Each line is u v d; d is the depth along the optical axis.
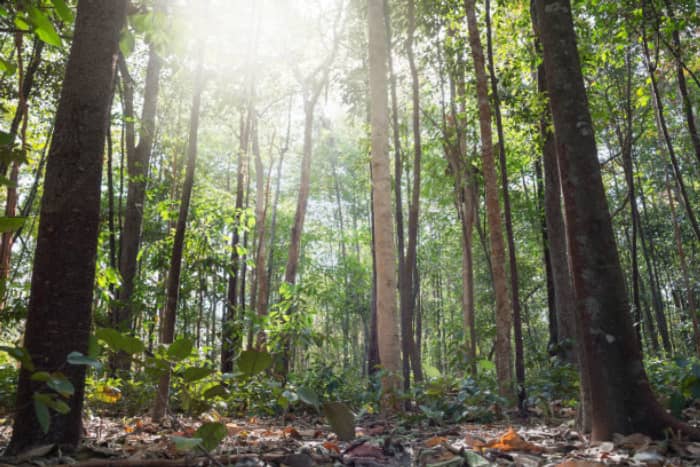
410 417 5.31
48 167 2.83
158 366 2.82
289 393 2.83
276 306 9.48
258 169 16.22
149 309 9.91
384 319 6.73
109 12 3.01
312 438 4.09
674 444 2.94
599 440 3.28
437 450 3.13
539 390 6.43
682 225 20.41
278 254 25.81
